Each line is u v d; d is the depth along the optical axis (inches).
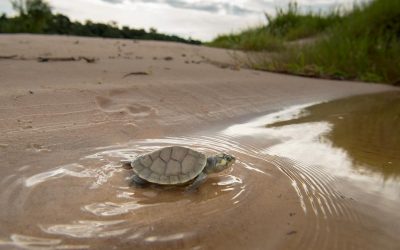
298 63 23.2
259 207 6.6
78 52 20.5
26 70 14.2
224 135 10.6
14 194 6.2
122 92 12.8
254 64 23.0
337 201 7.0
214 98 13.9
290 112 14.0
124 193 6.7
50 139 8.6
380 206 6.9
